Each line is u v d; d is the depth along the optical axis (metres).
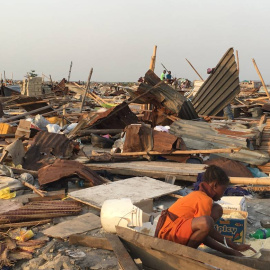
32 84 30.67
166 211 4.00
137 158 9.31
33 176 8.25
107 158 9.02
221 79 14.80
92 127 12.56
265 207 6.61
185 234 3.77
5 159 9.16
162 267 3.75
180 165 8.48
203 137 9.55
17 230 5.55
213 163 8.67
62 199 6.95
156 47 15.24
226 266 3.22
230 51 14.45
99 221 5.73
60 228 5.47
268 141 9.44
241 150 8.94
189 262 3.48
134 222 4.79
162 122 12.98
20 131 11.78
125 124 12.78
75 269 4.46
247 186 7.39
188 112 12.48
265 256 3.71
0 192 6.99
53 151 9.31
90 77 18.08
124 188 6.88
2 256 4.80
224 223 4.93
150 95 12.18
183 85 33.12
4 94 27.34
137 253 3.94
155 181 7.36
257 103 19.38
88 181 7.66
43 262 4.72
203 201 3.87
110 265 4.48
